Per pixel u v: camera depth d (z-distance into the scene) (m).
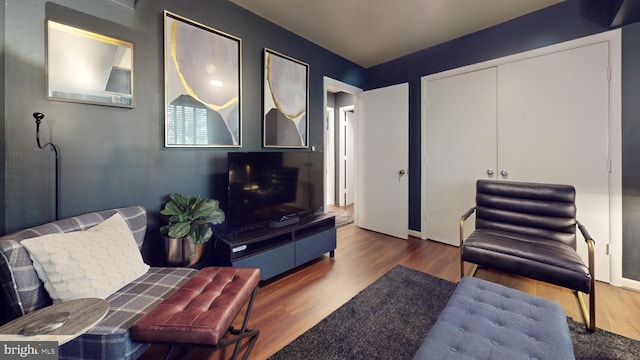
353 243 3.26
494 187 2.33
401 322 1.68
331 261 2.69
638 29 2.00
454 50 3.01
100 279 1.23
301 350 1.44
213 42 2.17
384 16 2.53
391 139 3.56
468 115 2.92
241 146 2.41
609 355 1.38
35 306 1.11
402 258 2.76
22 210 1.41
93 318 0.88
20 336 0.79
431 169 3.26
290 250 2.32
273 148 2.70
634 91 2.03
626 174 2.08
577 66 2.27
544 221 2.09
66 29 1.51
